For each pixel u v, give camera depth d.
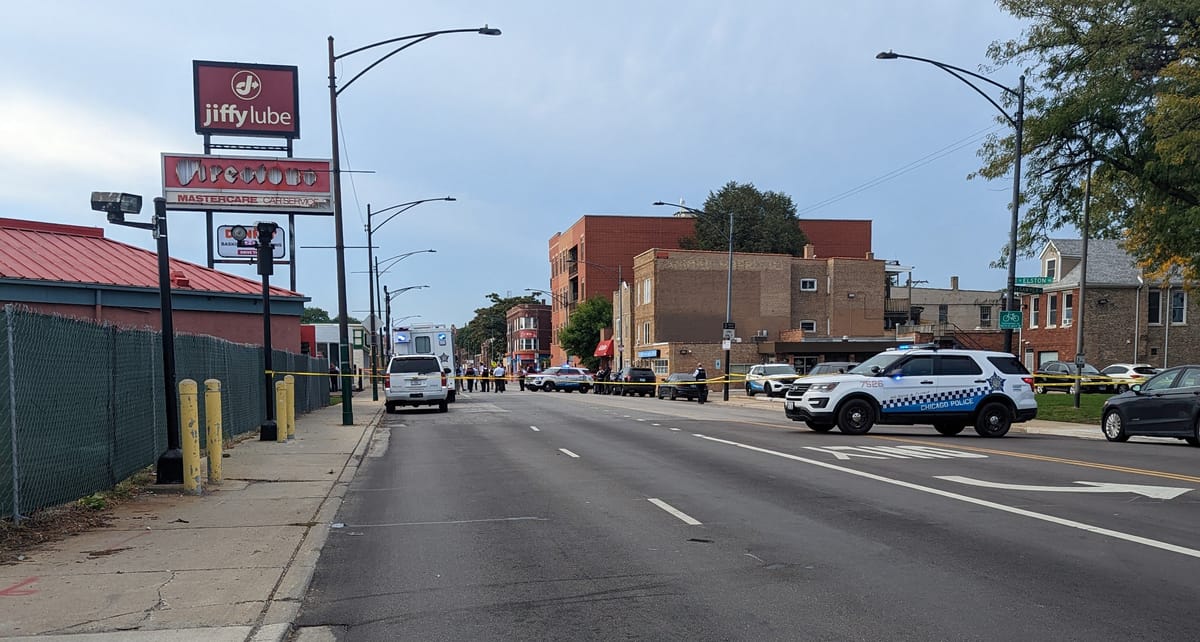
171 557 7.46
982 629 5.48
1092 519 9.01
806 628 5.55
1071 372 43.34
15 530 8.21
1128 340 49.88
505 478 12.80
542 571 7.14
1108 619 5.64
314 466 13.90
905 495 10.66
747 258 64.75
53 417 9.06
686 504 10.24
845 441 17.73
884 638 5.33
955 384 19.02
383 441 19.47
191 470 10.98
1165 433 16.98
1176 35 22.41
